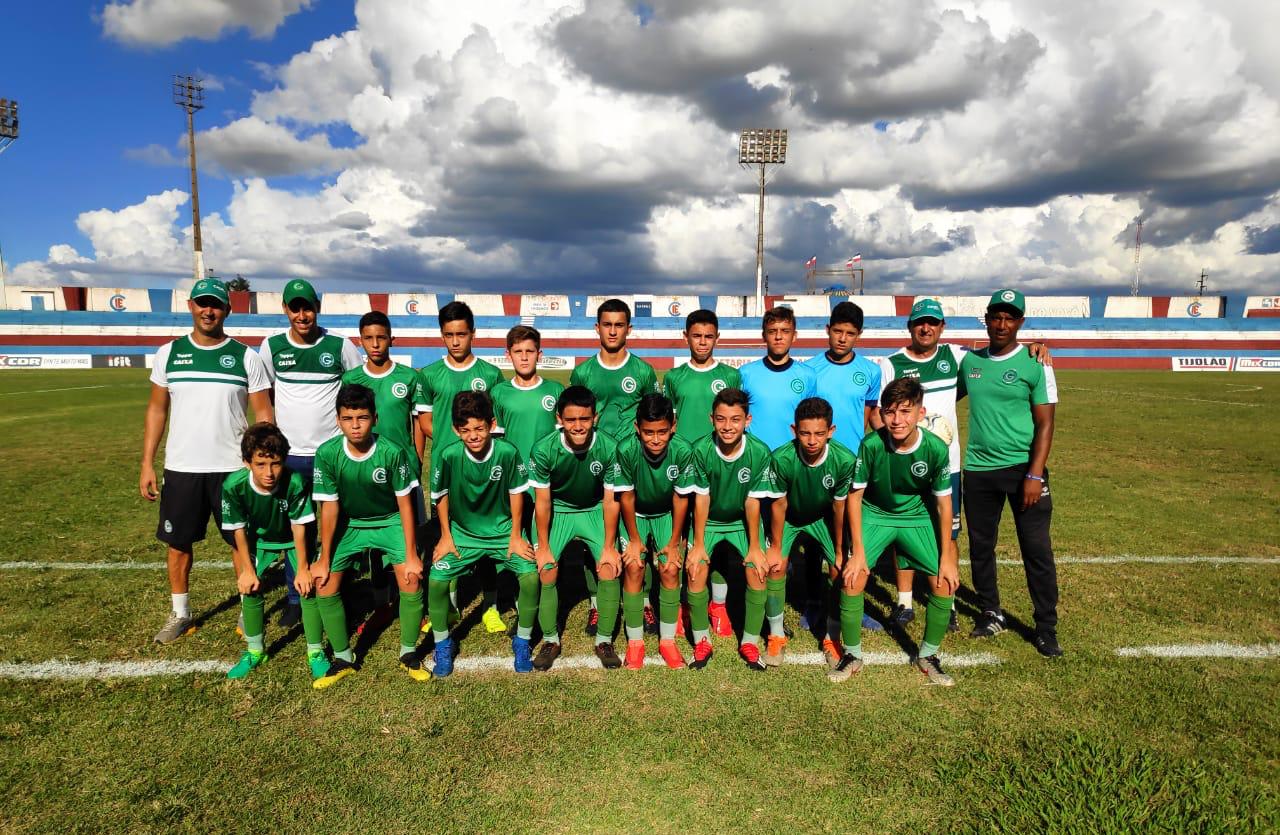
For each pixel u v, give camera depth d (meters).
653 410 3.63
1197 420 14.72
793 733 3.05
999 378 4.01
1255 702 3.27
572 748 2.94
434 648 3.98
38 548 5.80
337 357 4.68
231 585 4.96
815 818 2.49
